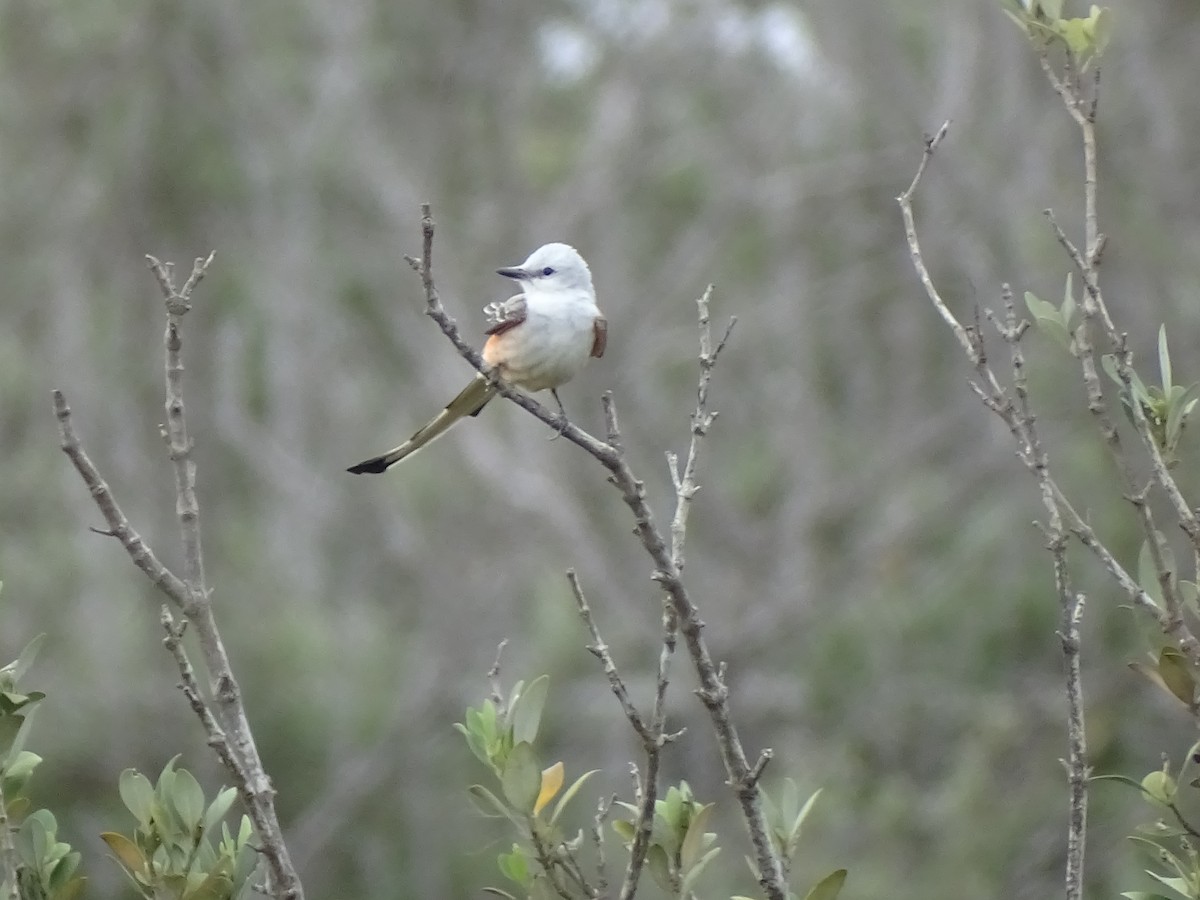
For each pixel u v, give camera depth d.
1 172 18.64
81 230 18.88
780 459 18.47
